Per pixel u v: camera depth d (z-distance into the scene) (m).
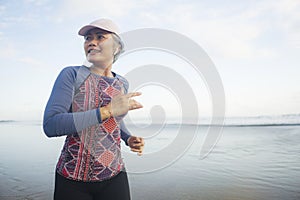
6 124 18.05
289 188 3.89
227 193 3.71
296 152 6.89
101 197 1.48
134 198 3.60
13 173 4.94
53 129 1.24
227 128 12.41
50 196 3.65
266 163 5.67
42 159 6.22
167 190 3.88
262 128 12.27
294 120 14.16
